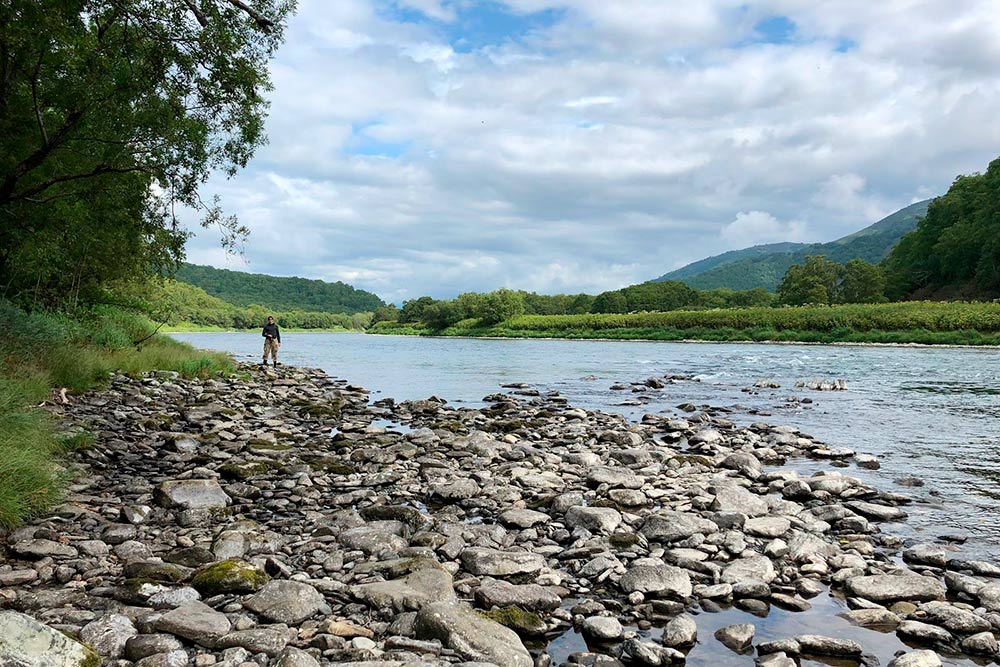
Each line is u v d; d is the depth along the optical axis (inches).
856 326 3216.0
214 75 559.5
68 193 654.5
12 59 529.7
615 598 255.3
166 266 1007.6
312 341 4148.6
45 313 932.6
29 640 171.2
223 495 363.9
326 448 540.4
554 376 1412.4
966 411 832.9
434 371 1567.4
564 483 433.1
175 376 933.8
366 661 185.3
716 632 227.3
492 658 195.8
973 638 215.8
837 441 622.8
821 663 206.8
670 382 1246.9
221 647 197.2
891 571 283.6
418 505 383.9
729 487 401.1
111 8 537.3
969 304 3201.3
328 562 277.3
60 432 475.2
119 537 297.1
